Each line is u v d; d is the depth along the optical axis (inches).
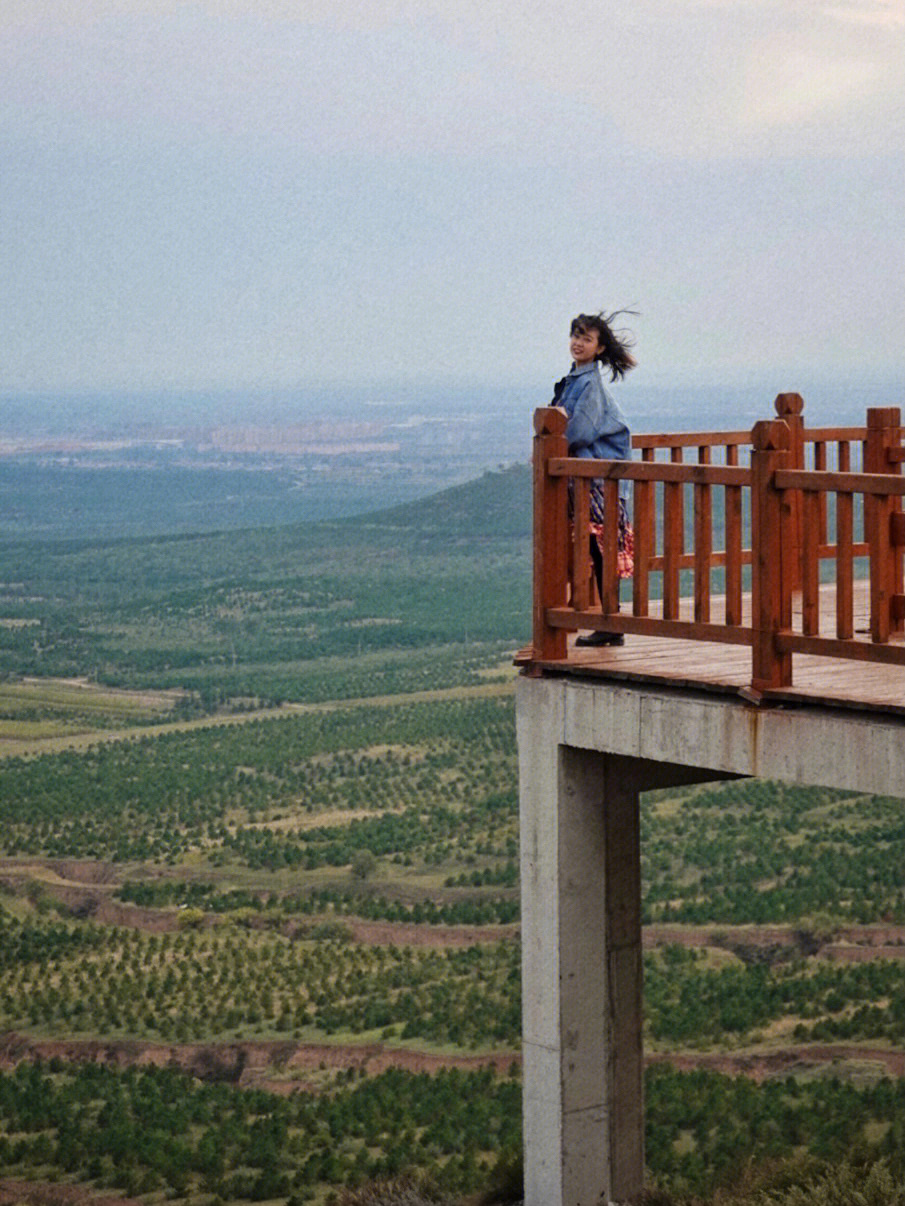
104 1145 1234.0
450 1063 1417.3
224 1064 1521.9
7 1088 1448.1
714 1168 755.4
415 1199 425.7
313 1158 1135.6
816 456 337.7
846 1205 298.0
